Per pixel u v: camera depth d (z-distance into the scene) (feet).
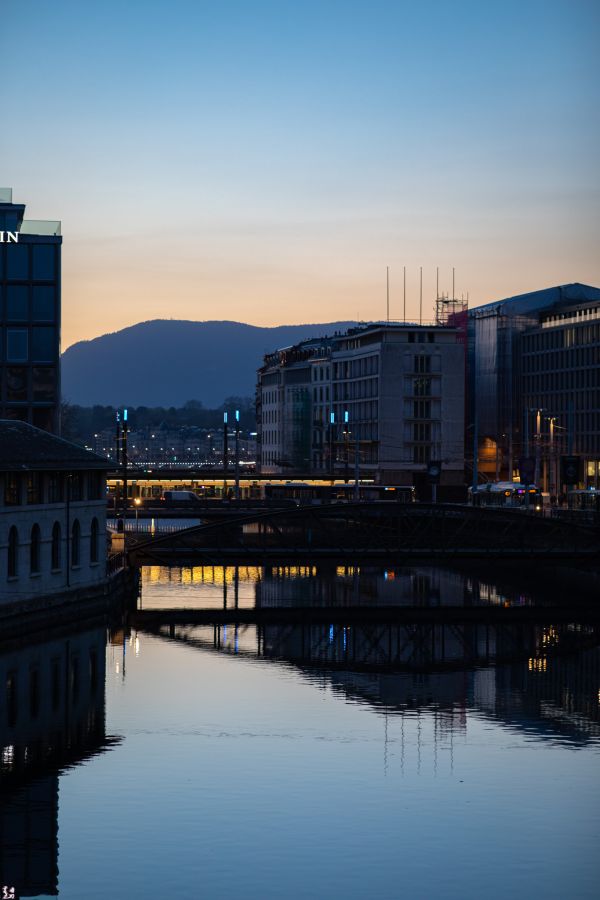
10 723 297.74
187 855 217.56
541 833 230.27
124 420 654.12
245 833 227.81
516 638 441.27
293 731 298.35
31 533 408.05
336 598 549.95
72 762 268.21
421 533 538.88
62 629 419.33
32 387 596.29
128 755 273.95
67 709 311.88
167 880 207.41
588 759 277.64
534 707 329.11
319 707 323.16
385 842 224.74
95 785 253.44
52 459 422.41
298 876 209.87
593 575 579.89
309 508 534.78
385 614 488.02
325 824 233.14
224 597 546.26
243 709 318.24
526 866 214.90
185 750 278.67
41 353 596.70
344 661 390.83
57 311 597.52
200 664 376.89
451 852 220.64
